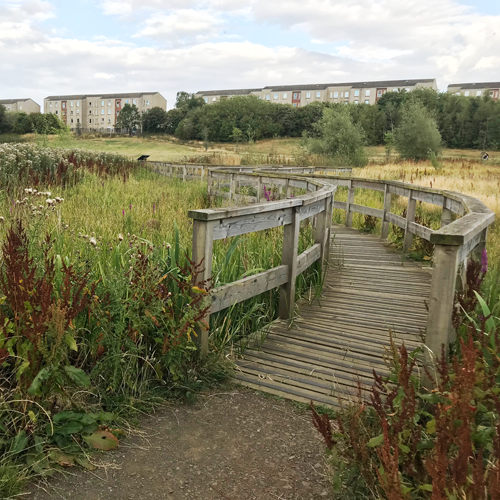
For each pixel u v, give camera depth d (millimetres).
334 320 4785
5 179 9211
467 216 3430
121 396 2898
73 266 3180
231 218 3723
